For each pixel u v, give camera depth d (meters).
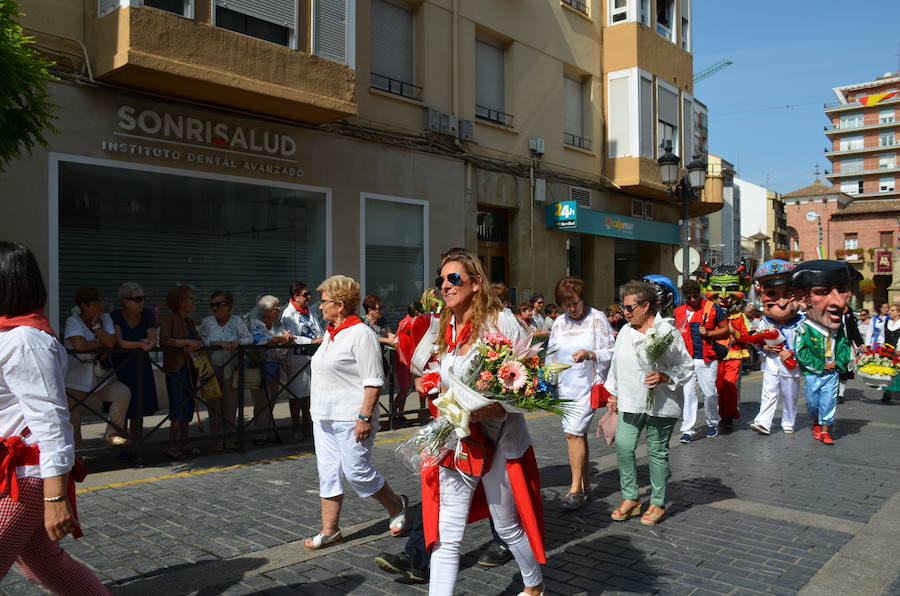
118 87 9.05
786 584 3.75
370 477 4.37
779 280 8.37
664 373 4.80
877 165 89.00
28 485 2.49
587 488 5.43
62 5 8.58
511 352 3.12
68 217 8.77
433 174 13.27
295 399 8.07
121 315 6.97
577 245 17.50
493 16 14.73
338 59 10.65
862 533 4.58
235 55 9.29
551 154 16.19
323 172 11.49
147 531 4.62
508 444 3.21
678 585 3.75
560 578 3.86
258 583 3.76
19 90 5.79
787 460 6.92
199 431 7.96
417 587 3.73
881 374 11.57
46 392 2.44
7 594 3.56
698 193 19.80
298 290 8.43
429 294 4.17
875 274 65.25
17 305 2.54
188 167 9.80
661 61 18.58
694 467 6.64
